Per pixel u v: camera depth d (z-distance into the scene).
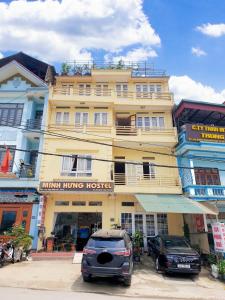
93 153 17.00
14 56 20.77
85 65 21.75
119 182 17.36
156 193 16.17
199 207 13.87
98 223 16.81
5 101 18.52
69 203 16.06
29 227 14.67
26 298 6.73
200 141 17.16
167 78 20.78
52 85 19.62
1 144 17.09
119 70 20.22
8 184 15.38
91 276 8.54
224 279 9.94
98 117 18.48
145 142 17.78
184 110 18.81
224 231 11.19
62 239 15.67
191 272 9.88
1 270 10.16
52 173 16.19
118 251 8.10
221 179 17.42
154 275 10.32
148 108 19.27
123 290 8.05
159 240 12.06
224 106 18.86
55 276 9.39
